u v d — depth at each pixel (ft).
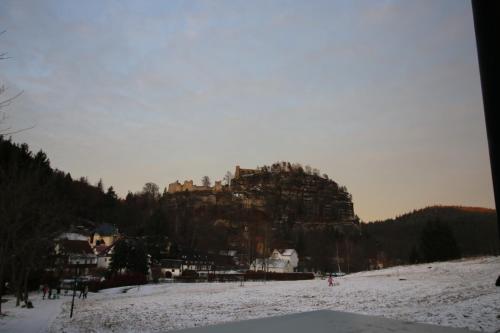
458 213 505.66
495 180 7.53
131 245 232.73
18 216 87.30
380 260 431.02
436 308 64.08
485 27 7.68
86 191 411.75
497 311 53.36
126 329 66.54
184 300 113.19
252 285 170.81
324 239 459.73
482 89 7.88
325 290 124.47
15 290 134.92
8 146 110.52
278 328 9.65
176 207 619.67
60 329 67.62
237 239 489.67
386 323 10.31
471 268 155.63
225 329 9.73
